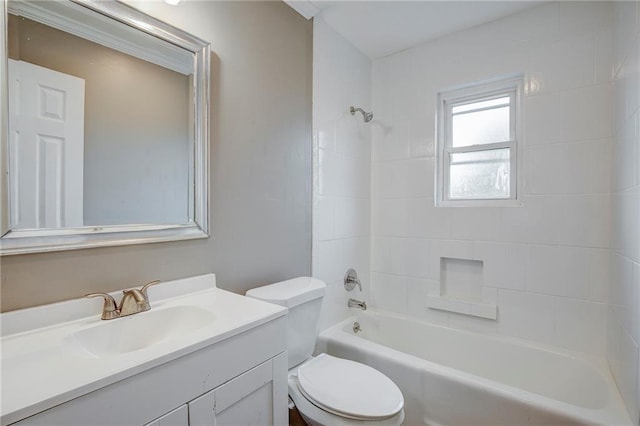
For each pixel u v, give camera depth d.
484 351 1.93
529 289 1.87
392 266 2.38
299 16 1.81
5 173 0.86
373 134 2.44
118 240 1.06
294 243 1.77
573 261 1.74
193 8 1.29
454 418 1.42
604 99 1.65
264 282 1.59
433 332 2.11
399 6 1.83
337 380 1.29
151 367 0.72
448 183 2.24
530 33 1.85
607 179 1.65
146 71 1.16
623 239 1.36
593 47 1.68
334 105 2.07
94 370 0.67
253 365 0.96
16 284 0.87
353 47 2.25
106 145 1.06
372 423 1.09
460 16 1.93
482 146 2.09
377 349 1.71
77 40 1.00
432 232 2.21
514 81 1.97
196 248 1.30
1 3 0.85
